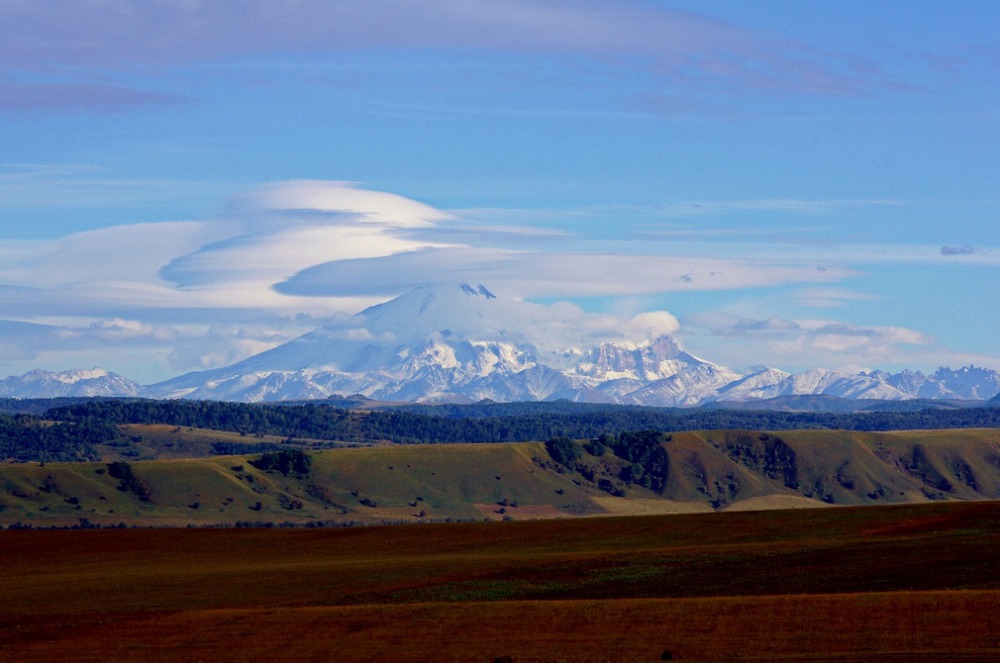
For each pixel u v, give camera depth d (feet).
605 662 450.71
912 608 504.84
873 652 441.68
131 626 565.12
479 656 470.80
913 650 441.68
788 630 484.33
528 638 498.28
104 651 512.63
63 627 570.05
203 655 497.05
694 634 488.44
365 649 493.77
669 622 509.76
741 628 492.54
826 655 440.04
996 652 429.38
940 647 445.37
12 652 517.14
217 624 558.15
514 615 541.34
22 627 572.92
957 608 501.15
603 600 570.87
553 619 528.22
